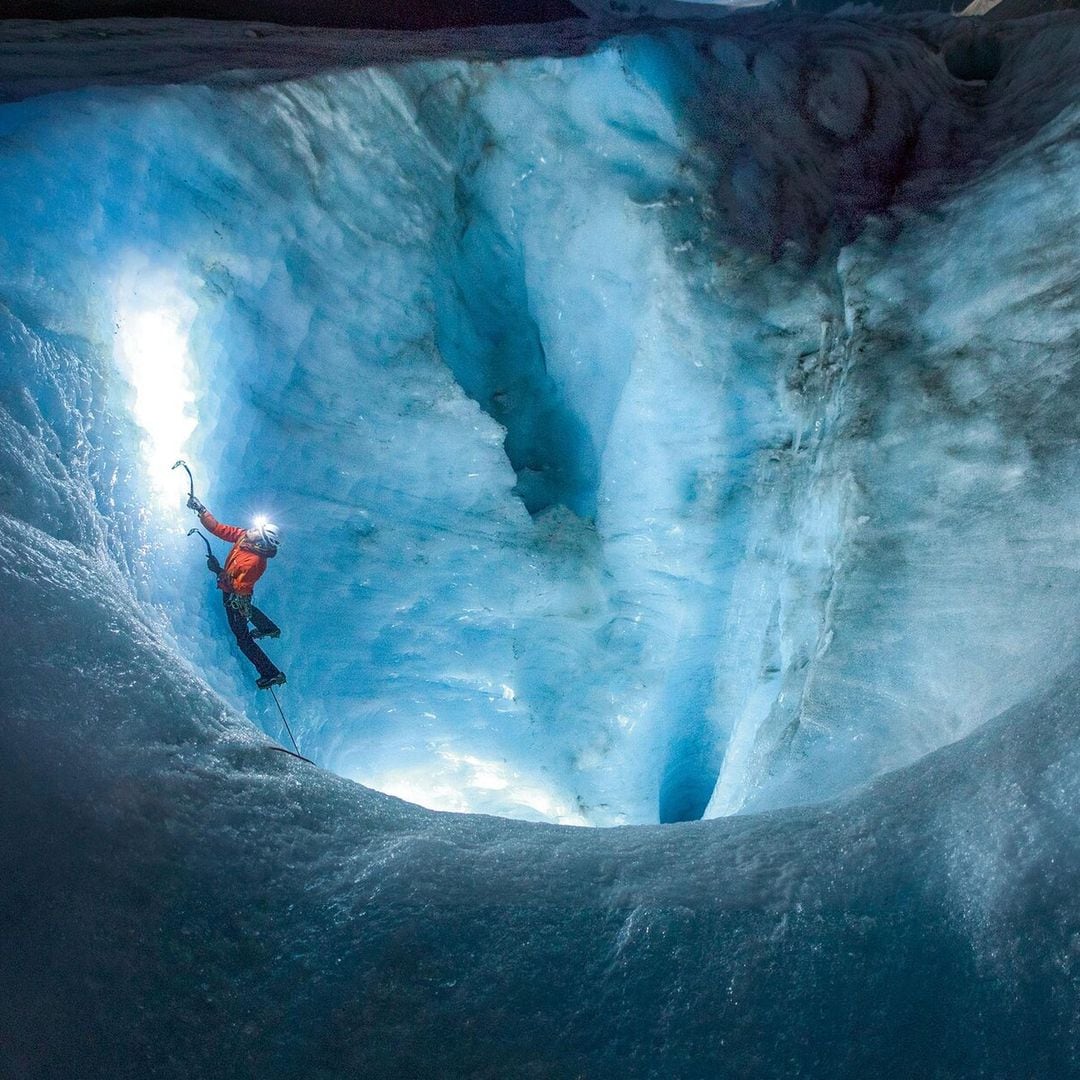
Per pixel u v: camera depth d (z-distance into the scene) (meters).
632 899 2.59
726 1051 2.21
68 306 4.53
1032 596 3.92
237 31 8.44
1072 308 4.93
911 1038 2.18
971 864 2.49
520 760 7.08
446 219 6.89
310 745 5.96
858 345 5.64
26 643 2.90
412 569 6.62
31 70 5.83
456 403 6.57
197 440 5.36
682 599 6.86
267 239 5.79
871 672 4.22
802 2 20.00
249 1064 2.22
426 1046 2.25
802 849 2.74
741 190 6.91
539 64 6.92
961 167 7.08
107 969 2.32
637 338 6.81
